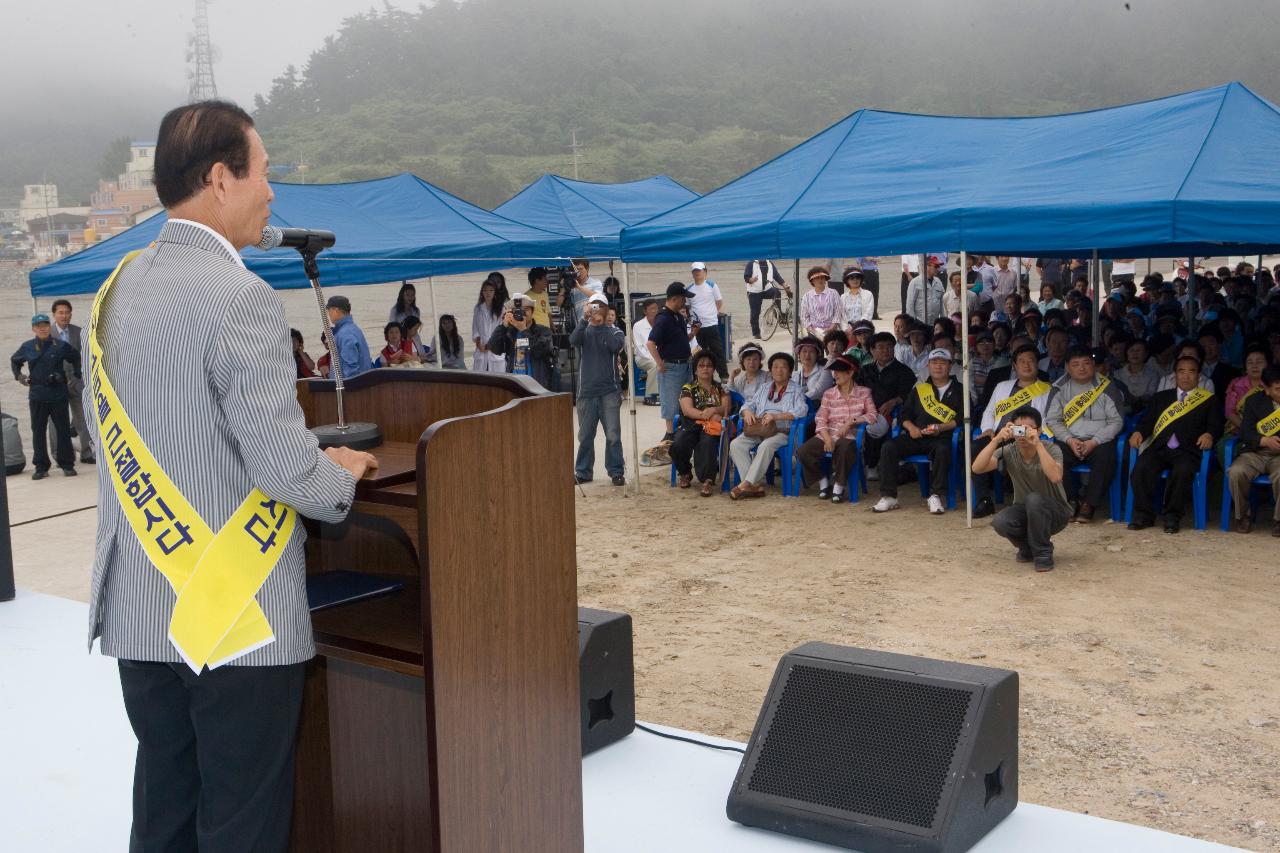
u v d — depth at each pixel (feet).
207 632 6.57
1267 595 21.13
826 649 10.38
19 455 39.83
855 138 32.91
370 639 7.31
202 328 6.45
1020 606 21.02
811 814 9.28
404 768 8.10
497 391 7.77
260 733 6.90
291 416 6.57
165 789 7.31
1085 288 64.69
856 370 32.50
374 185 43.37
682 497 32.12
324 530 8.61
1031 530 23.17
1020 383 27.76
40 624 15.83
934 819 8.82
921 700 9.39
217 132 6.81
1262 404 25.45
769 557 25.38
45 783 10.95
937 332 37.42
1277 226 22.84
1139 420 27.55
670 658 18.98
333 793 8.57
